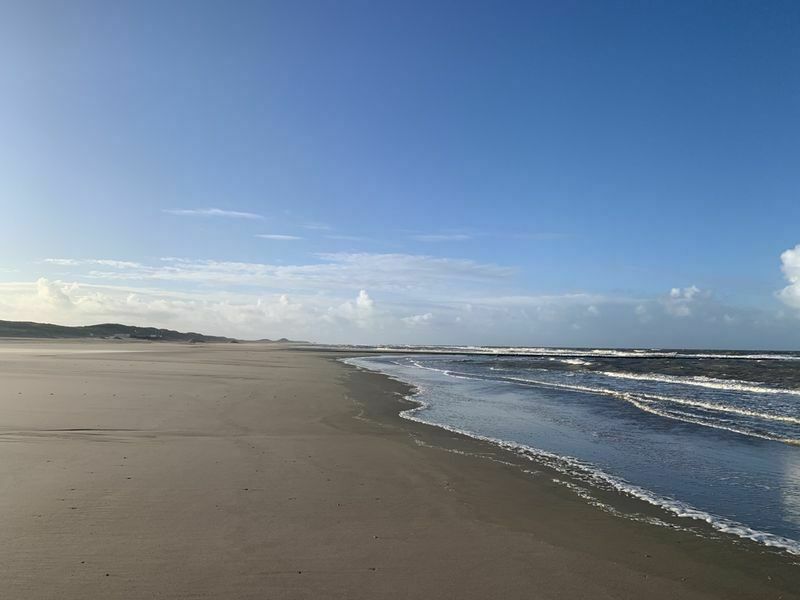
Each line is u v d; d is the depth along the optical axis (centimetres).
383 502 708
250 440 1063
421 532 604
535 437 1280
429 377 3198
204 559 502
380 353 8400
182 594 432
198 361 3725
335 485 774
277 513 641
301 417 1388
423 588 465
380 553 538
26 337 11369
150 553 509
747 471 973
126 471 792
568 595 467
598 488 841
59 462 828
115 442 985
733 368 4409
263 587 452
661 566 544
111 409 1342
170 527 579
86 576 458
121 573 466
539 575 506
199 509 641
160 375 2341
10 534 545
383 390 2245
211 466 844
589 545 592
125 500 662
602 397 2147
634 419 1575
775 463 1038
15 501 645
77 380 1978
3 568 469
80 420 1178
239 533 571
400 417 1513
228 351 6744
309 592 447
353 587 461
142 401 1501
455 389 2442
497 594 461
